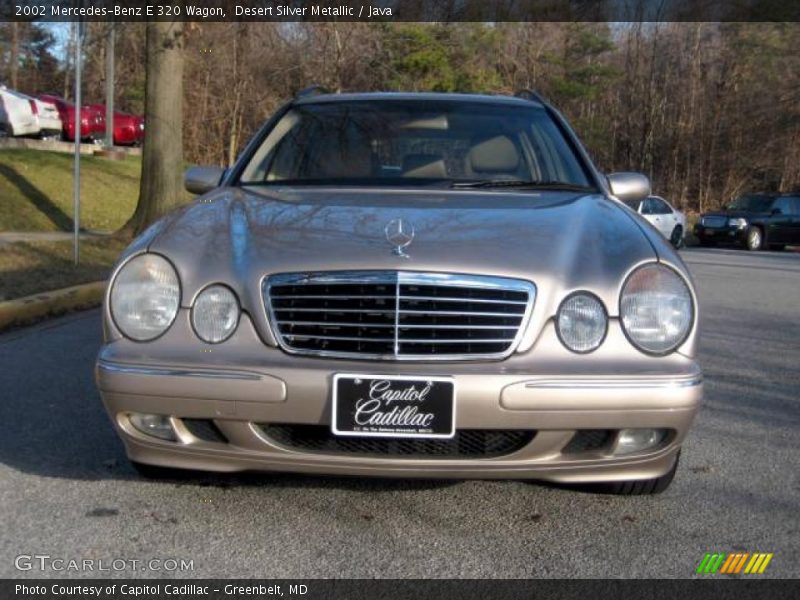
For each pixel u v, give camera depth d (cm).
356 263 314
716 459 427
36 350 638
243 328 316
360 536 329
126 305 322
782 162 4128
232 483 375
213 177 459
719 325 858
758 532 338
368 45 2202
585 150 468
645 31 4222
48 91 3922
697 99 4209
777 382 601
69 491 366
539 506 360
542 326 312
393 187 416
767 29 3947
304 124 471
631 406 308
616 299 318
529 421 304
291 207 372
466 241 329
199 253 331
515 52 3597
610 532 336
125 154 2228
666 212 2230
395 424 302
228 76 2848
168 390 310
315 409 304
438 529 337
